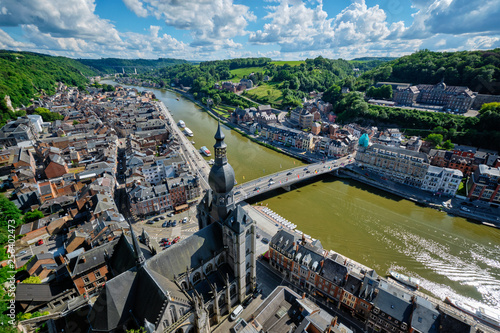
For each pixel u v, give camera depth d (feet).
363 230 397.80
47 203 412.98
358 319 261.65
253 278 270.46
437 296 288.10
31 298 248.52
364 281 254.68
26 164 505.25
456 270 324.80
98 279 277.85
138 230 385.50
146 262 202.28
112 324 179.63
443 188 480.64
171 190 426.92
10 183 471.21
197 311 194.59
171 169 530.27
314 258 289.12
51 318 217.56
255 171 593.83
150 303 181.06
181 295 196.95
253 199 486.79
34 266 286.25
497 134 595.88
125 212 426.92
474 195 455.22
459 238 380.99
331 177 577.84
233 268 253.85
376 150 557.74
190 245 229.25
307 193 509.76
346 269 268.00
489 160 497.46
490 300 286.05
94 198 378.12
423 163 490.08
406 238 380.37
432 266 330.95
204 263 234.38
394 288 254.27
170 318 181.98
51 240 355.36
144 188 412.77
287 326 220.23
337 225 409.49
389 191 510.58
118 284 185.88
